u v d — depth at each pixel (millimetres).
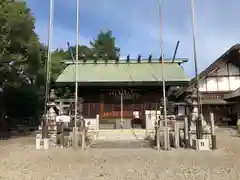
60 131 14258
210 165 8562
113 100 23672
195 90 13961
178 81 21547
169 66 24547
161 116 14680
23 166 8688
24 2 20094
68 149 12484
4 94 29375
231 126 27531
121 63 25500
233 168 8062
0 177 7246
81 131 13609
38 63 21969
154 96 23672
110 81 21750
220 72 29875
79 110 18078
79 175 7387
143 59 25547
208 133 12773
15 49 18547
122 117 23250
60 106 17938
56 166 8625
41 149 12570
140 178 6984
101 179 6934
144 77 22312
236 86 29547
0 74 18375
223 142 14625
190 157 10086
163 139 13375
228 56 29312
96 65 25094
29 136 20484
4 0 17172
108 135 17953
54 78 33875
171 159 9703
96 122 21594
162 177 7055
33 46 20094
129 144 14352
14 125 29516
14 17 17016
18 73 20078
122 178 6996
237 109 28625
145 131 19188
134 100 23625
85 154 10984
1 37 16594
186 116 14227
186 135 13234
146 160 9539
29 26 18812
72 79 22078
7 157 10461
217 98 29484
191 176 7109
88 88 23719
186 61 25406
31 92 31453
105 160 9602
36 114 33188
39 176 7328
